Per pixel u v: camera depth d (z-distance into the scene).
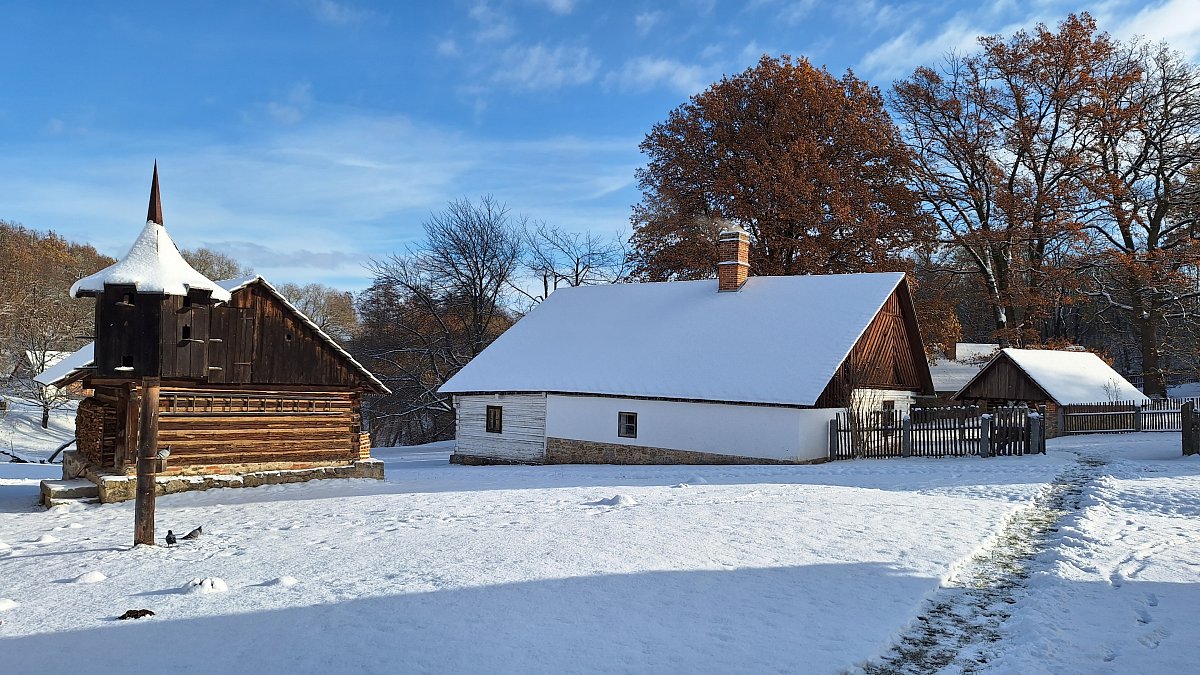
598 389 27.83
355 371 20.89
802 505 13.55
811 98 38.12
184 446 18.72
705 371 26.53
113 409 19.22
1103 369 33.75
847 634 6.88
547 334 33.12
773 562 9.32
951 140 41.09
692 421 25.75
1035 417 22.83
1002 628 7.40
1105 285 44.12
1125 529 11.75
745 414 24.62
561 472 22.25
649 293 33.28
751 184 39.28
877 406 27.77
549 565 9.16
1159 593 8.33
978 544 10.34
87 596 8.44
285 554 10.47
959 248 46.16
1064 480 17.16
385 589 8.26
